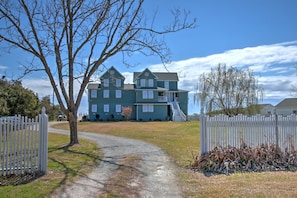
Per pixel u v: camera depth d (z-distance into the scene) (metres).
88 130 27.58
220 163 9.41
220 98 34.84
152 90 46.91
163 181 7.88
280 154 10.11
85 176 8.31
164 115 47.16
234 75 34.97
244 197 6.22
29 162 8.43
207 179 8.06
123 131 24.28
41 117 8.59
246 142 10.43
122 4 14.99
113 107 46.59
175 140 17.38
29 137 8.43
